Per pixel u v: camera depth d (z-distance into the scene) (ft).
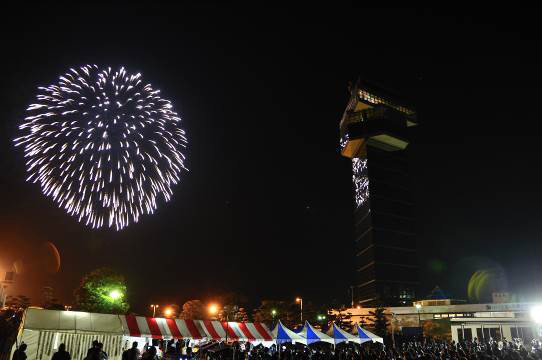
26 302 208.95
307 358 103.91
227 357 114.83
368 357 107.65
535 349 131.95
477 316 294.05
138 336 115.03
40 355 96.48
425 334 356.38
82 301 253.65
